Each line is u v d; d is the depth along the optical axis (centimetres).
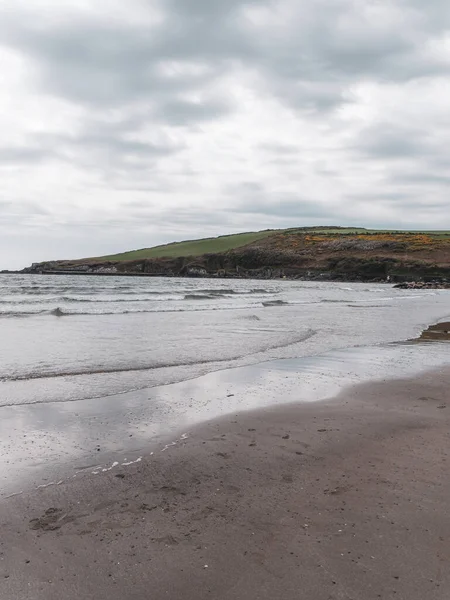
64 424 605
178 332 1581
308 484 430
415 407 706
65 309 2412
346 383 866
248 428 600
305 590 277
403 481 434
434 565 301
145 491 417
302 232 15300
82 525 356
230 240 16425
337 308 2814
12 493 409
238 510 380
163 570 298
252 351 1223
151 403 714
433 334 1619
